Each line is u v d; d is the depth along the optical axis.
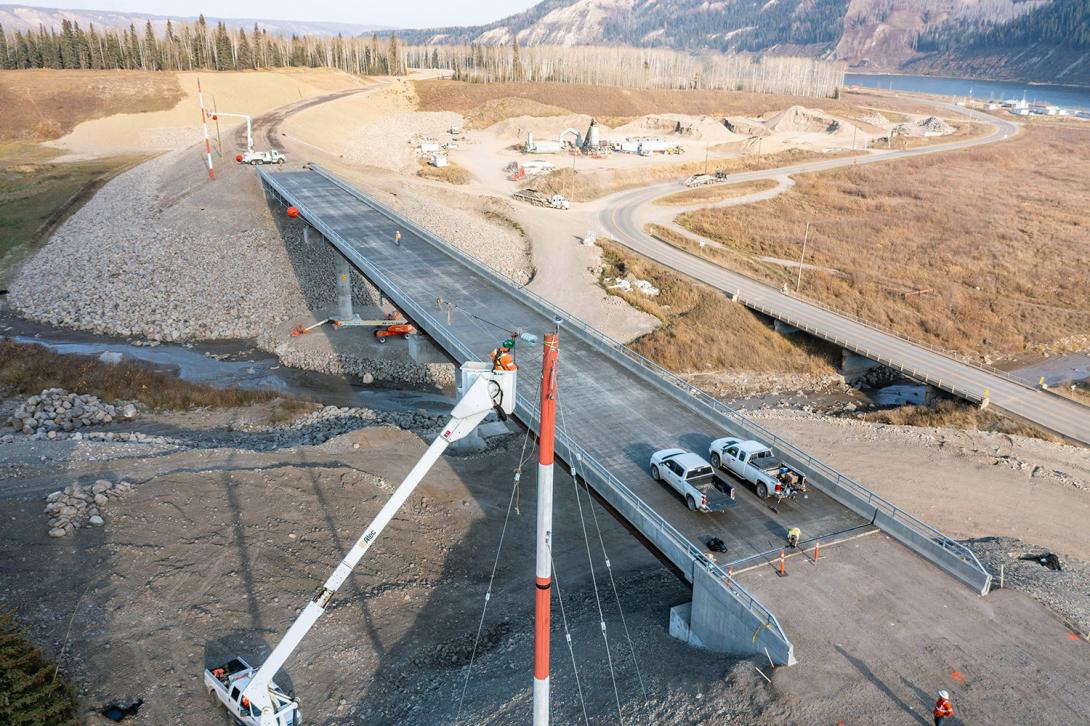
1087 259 97.44
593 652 29.77
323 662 30.75
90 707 27.34
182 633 31.00
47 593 32.00
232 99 176.62
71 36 196.25
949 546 30.20
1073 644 25.41
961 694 22.97
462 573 37.94
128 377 61.00
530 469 48.78
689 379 69.38
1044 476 48.88
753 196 131.00
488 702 27.44
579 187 131.62
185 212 93.44
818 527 31.64
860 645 25.08
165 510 37.81
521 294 56.12
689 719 23.28
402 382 67.00
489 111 188.12
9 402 55.72
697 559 28.41
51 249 88.75
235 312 76.38
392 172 127.25
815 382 70.31
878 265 97.69
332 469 43.50
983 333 78.19
